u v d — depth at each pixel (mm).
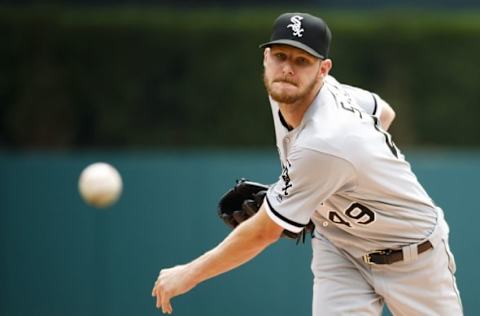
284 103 13844
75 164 32500
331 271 16094
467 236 31766
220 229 32219
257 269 32031
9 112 44750
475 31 45844
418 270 15422
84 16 45094
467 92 45750
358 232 15367
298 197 13938
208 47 45062
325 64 14023
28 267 32375
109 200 30969
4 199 32469
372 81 46031
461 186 31828
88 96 45000
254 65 45031
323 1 52719
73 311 32250
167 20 45312
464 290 31688
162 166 32344
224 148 45000
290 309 31875
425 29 45812
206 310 32062
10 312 32312
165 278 14789
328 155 13641
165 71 45156
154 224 32281
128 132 45094
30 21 44688
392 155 14562
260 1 52250
